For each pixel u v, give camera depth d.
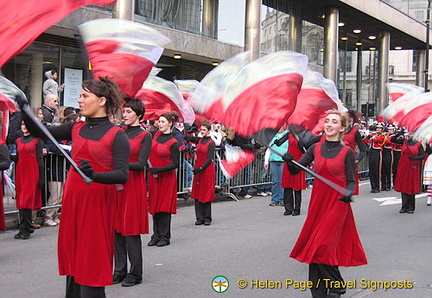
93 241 3.93
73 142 4.04
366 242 7.96
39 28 3.45
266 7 19.92
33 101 13.19
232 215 10.24
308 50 22.61
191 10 16.56
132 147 5.71
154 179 7.25
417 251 7.41
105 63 5.17
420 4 31.19
